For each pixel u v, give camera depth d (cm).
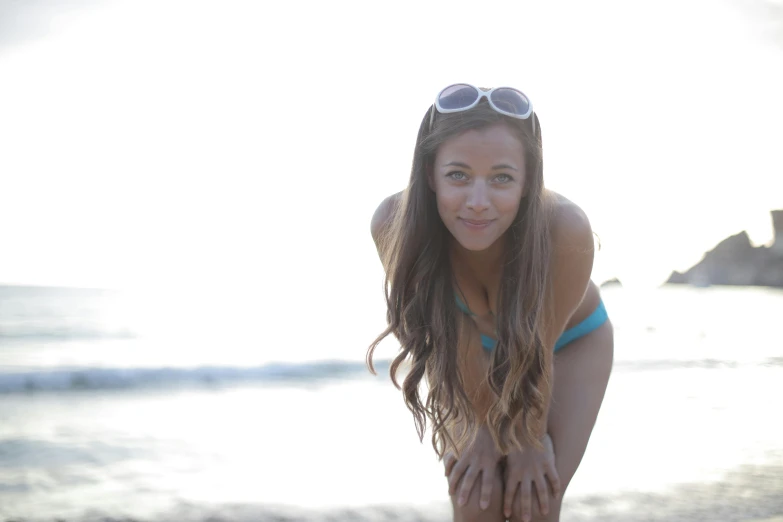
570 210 246
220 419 733
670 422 675
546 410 261
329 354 1329
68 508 423
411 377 263
